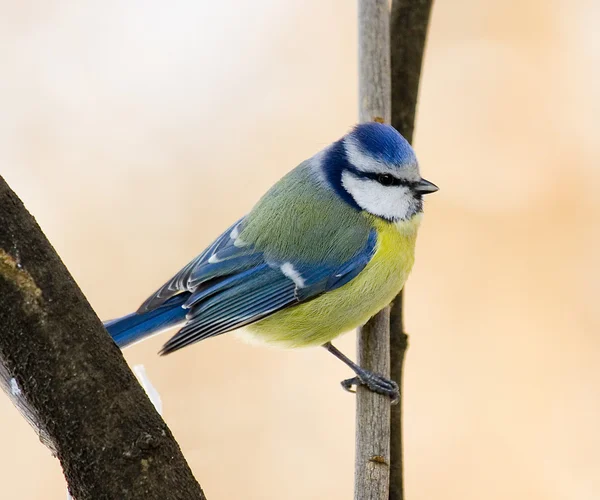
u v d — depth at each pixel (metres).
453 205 11.77
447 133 12.03
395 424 7.65
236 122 11.93
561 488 9.96
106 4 12.15
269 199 9.02
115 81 11.90
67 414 4.16
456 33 12.21
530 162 11.79
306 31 12.36
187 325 8.52
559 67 11.98
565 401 10.51
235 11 12.46
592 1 11.98
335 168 8.77
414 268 11.49
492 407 10.54
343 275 8.47
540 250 11.41
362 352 8.05
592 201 11.50
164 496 4.12
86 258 10.97
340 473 10.05
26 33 11.88
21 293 4.22
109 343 4.34
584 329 10.88
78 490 4.17
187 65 12.07
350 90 12.10
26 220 4.36
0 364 4.40
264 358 10.64
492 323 11.09
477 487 10.09
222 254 8.85
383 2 8.63
